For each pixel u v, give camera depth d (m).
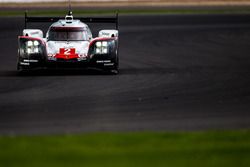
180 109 45.31
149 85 55.62
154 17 140.50
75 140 36.00
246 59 76.25
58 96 50.22
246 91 52.59
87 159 32.22
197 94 51.25
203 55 80.31
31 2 185.00
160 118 42.38
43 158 32.38
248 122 41.19
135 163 31.45
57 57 62.09
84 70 65.50
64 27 64.81
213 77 60.56
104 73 63.31
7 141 35.75
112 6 175.25
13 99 48.97
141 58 77.56
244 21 130.88
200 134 37.56
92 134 37.47
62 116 42.91
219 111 44.69
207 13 151.62
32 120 41.72
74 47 62.59
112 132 38.09
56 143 35.34
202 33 108.12
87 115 43.22
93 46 62.41
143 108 45.59
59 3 183.25
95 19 68.00
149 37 102.25
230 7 173.75
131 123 40.88
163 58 77.44
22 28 115.50
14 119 42.00
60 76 61.12
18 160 31.98
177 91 52.62
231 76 61.19
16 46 90.25
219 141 35.97
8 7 166.75
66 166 30.92
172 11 157.50
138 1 197.62
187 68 67.69
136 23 126.69
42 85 55.75
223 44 92.81
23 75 62.41
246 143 35.56
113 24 125.38
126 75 62.03
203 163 31.67
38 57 62.16
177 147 34.66
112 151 33.78
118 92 52.06
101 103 47.41
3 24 122.31
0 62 74.12
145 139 36.31
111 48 62.41
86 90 53.00
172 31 111.38
